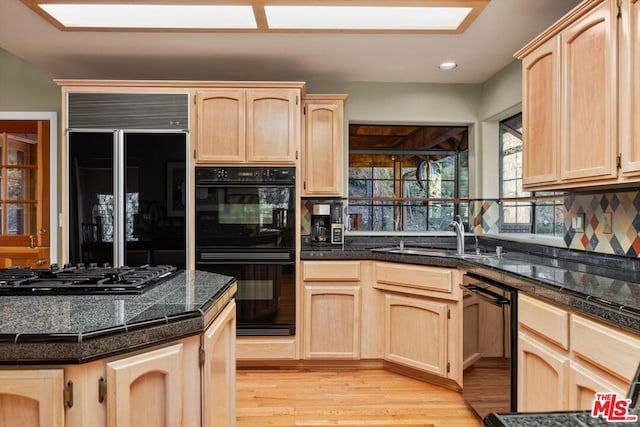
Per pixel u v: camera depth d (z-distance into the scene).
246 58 2.91
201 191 2.85
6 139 3.42
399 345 2.74
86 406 0.96
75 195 2.80
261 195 2.88
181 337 1.15
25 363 0.95
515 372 1.78
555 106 1.86
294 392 2.51
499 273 1.90
